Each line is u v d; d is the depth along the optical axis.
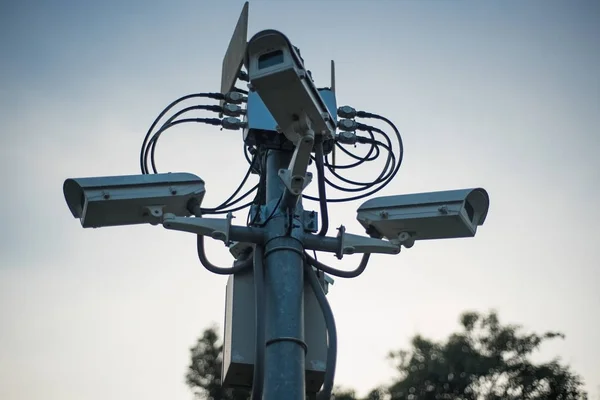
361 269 3.76
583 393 11.07
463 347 11.93
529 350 11.65
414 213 3.77
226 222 3.55
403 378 11.91
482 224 3.94
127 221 3.64
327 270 3.72
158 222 3.59
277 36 3.03
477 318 12.19
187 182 3.62
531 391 11.20
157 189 3.57
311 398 3.77
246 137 3.98
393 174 4.32
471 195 3.84
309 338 3.65
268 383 3.27
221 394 10.57
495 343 11.84
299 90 3.07
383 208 3.82
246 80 4.06
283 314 3.40
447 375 11.64
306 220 3.71
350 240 3.69
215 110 4.13
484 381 11.46
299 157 3.25
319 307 3.72
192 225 3.51
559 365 11.34
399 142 4.38
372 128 4.37
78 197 3.61
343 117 4.34
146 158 4.09
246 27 3.74
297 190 3.35
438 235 3.86
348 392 11.86
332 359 3.38
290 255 3.53
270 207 3.69
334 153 4.46
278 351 3.33
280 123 3.26
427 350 12.12
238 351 3.51
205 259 3.66
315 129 3.31
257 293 3.41
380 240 3.74
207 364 10.90
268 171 3.88
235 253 3.99
